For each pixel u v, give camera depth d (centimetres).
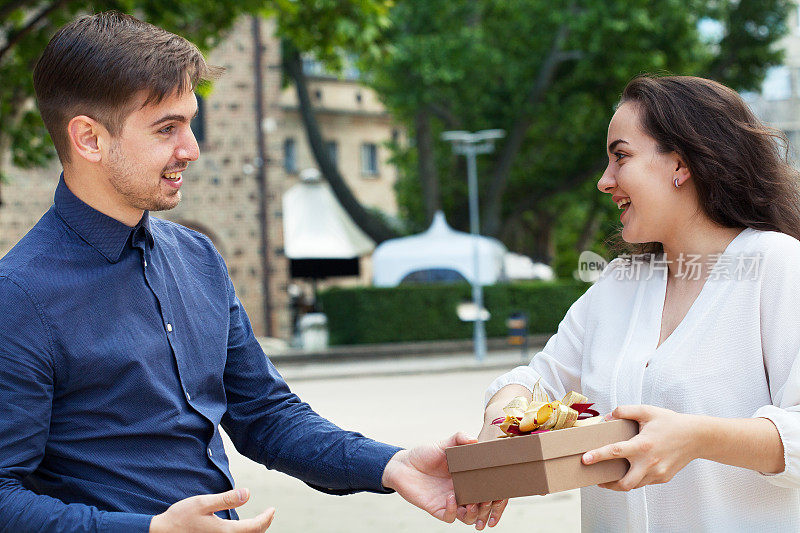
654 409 174
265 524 169
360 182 3744
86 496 185
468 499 179
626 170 206
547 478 167
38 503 169
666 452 170
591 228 2920
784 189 204
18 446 176
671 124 202
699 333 198
